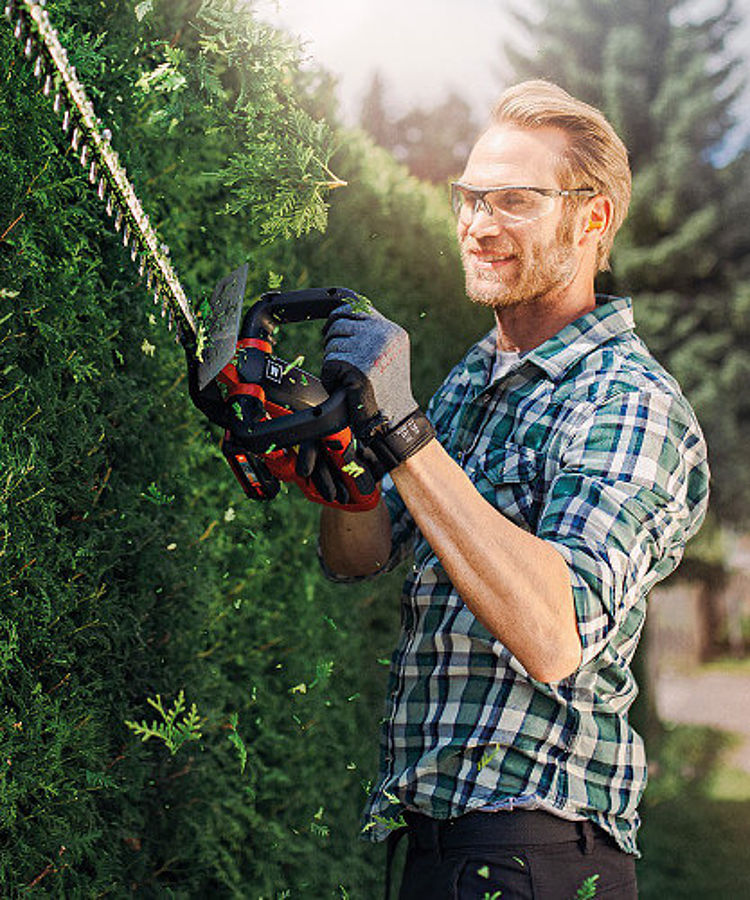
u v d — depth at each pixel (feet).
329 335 4.86
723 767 28.02
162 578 7.43
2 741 5.57
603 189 5.82
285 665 9.57
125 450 7.14
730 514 42.22
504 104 5.90
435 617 5.53
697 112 44.75
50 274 5.98
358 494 5.07
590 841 5.32
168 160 7.96
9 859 5.64
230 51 4.97
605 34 48.08
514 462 5.55
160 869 7.55
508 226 5.66
